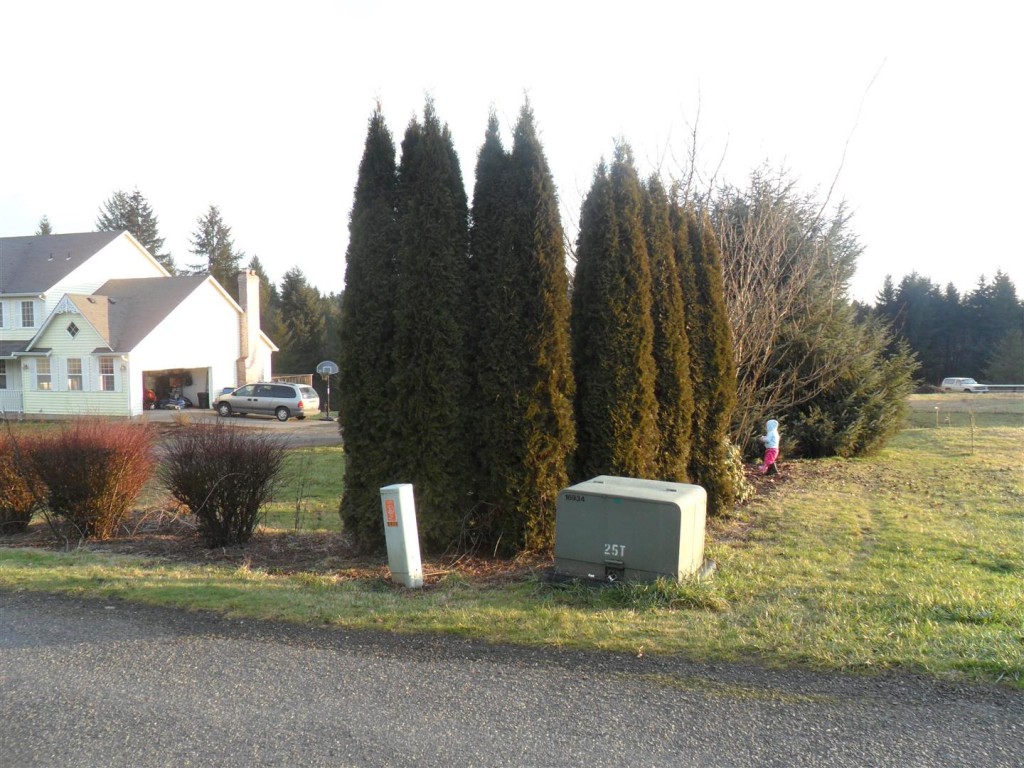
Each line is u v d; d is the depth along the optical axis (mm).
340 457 18938
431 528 7879
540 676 4574
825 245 15016
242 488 8812
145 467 9977
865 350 17500
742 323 12922
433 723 3973
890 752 3637
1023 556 7602
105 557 8320
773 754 3625
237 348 43125
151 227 75812
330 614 5820
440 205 7879
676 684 4434
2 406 37500
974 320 68625
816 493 12070
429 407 7840
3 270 39531
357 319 8102
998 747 3676
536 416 7801
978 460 15312
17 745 3775
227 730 3918
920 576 6891
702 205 12008
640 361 8445
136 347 35875
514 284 7840
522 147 7898
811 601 6121
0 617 5914
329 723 3984
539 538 7812
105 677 4641
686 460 9648
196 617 5852
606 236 8445
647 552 6359
